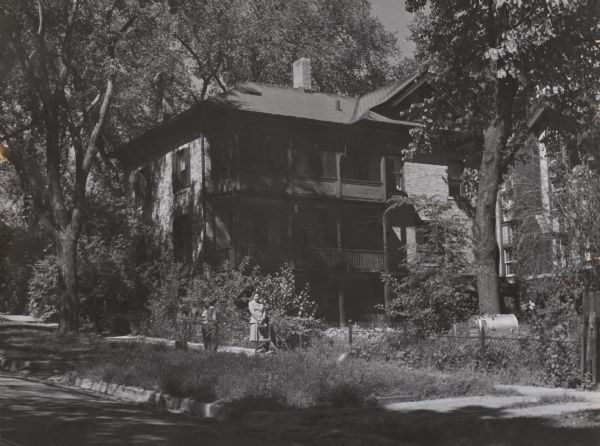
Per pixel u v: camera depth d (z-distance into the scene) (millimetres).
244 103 32125
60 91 26406
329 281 34062
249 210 32625
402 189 35750
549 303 17562
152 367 14398
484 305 21641
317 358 16109
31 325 31516
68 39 26609
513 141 25438
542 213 24953
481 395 12469
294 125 32375
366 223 34938
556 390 13016
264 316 20906
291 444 8656
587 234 21375
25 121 30312
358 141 34719
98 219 32562
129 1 27297
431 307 18062
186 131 34562
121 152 40219
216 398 11484
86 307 31344
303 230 33844
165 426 9711
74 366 17359
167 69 33219
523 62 22547
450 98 27000
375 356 17391
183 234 34594
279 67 44625
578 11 21469
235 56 43812
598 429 9000
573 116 25250
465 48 26203
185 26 39938
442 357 16016
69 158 38000
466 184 29859
